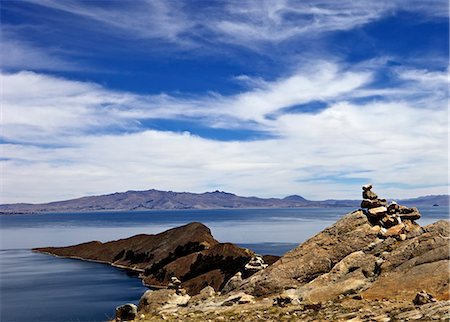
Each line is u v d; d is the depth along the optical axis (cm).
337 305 1962
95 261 13788
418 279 2016
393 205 3091
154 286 8969
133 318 2586
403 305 1758
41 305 6788
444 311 1494
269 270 2848
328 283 2470
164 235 13188
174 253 11250
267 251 13425
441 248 2191
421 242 2312
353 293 2167
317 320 1748
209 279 8319
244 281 2933
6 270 11662
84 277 10294
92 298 7425
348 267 2545
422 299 1728
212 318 2130
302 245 2988
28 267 12319
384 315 1647
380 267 2323
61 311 6297
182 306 2830
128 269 11944
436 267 2047
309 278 2744
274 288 2702
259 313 2053
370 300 1966
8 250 17425
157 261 11419
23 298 7438
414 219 3042
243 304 2403
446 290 1850
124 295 7756
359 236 2891
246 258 8562
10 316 5981
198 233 12019
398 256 2319
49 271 11444
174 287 3061
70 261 13862
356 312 1772
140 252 12725
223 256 8931
